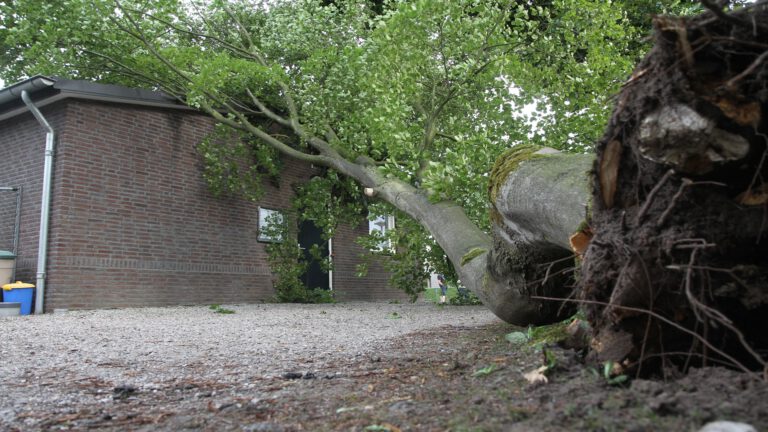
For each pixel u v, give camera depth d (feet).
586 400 6.58
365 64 26.18
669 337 7.64
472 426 6.52
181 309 31.01
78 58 33.06
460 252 17.80
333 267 41.39
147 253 32.60
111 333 20.02
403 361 12.80
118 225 31.42
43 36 29.71
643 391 6.59
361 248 46.98
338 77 28.55
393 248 33.65
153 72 32.76
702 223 6.94
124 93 31.24
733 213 6.86
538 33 24.73
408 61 23.89
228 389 10.55
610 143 7.78
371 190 24.71
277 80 30.78
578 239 8.99
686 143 6.59
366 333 20.02
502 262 14.37
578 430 5.82
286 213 39.34
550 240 11.50
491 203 13.42
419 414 7.42
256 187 37.29
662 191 7.23
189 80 30.81
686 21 6.52
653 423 5.61
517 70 23.03
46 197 29.09
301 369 12.66
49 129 29.43
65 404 9.61
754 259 7.04
